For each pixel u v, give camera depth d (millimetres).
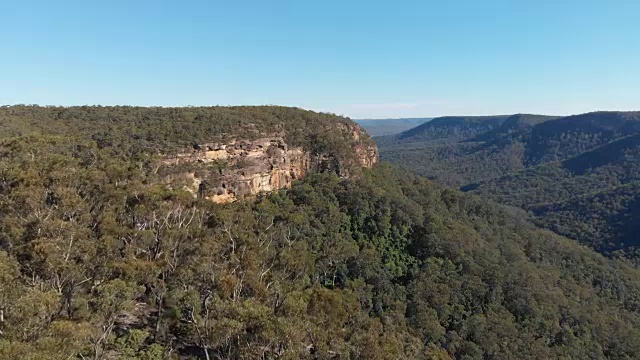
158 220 50781
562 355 68062
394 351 38219
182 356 34094
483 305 73938
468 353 62188
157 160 72500
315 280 64312
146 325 37625
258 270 47406
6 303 24703
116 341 30906
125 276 37031
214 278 40688
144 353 30219
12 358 19438
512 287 79062
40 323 25281
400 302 67312
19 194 42000
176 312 38406
